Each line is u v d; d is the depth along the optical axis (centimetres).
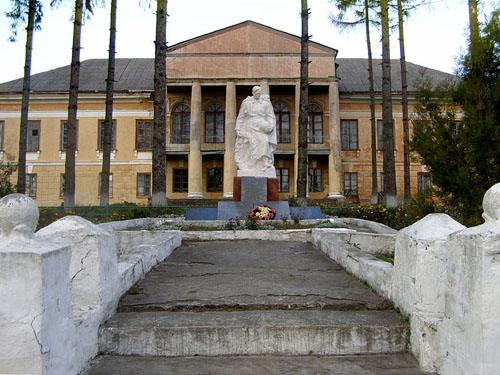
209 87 3434
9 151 3609
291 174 3584
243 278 605
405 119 2303
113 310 429
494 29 702
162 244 770
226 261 762
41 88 3747
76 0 1873
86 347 354
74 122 1880
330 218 1516
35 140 3625
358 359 373
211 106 3609
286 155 3519
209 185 3594
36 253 275
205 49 3378
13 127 3634
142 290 521
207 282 575
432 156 710
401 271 419
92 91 3600
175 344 381
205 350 381
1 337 270
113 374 339
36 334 271
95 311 378
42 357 272
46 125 3634
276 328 385
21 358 269
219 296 490
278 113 3591
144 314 430
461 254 310
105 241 412
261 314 429
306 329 385
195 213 1438
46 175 3609
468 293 297
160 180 1719
